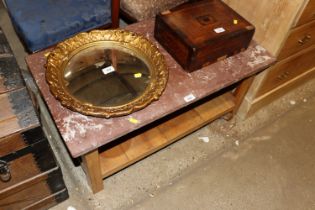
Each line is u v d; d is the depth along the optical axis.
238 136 1.63
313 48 1.54
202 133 1.62
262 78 1.46
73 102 1.04
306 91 1.86
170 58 1.27
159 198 1.39
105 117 1.03
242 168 1.51
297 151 1.60
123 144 1.33
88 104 1.06
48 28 1.39
